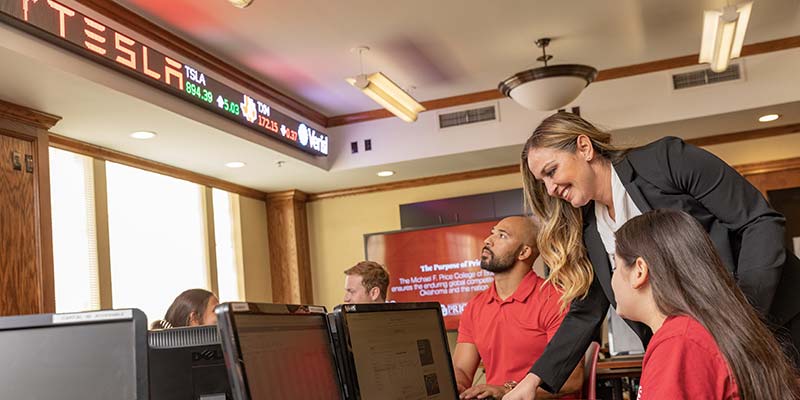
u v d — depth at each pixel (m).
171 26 5.03
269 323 1.49
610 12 5.41
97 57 4.29
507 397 2.42
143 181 6.41
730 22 4.62
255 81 6.16
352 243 8.47
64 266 5.37
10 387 1.37
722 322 1.41
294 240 8.27
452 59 6.07
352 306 1.90
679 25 5.77
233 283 7.65
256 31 5.23
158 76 4.79
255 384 1.35
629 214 2.13
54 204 5.36
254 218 8.09
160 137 5.65
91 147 5.70
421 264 8.04
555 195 2.22
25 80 4.25
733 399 1.38
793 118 6.95
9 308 4.40
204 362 1.84
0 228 4.42
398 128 7.30
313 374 1.63
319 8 4.92
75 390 1.38
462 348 3.15
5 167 4.52
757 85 6.44
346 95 6.81
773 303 1.90
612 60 6.48
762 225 1.88
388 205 8.41
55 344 1.40
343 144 7.43
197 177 7.04
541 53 6.11
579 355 2.41
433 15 5.18
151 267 6.35
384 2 4.91
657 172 2.04
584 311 2.42
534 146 2.19
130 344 1.41
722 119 6.74
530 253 3.01
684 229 1.50
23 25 3.81
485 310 3.07
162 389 1.79
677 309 1.47
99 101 4.70
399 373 2.02
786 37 6.30
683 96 6.59
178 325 3.60
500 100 7.05
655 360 1.43
